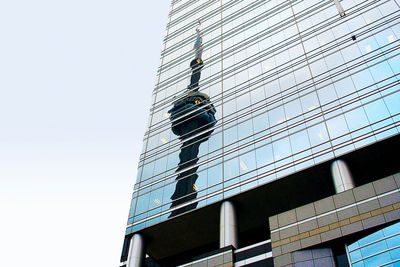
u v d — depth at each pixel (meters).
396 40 43.88
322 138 40.97
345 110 41.59
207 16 77.50
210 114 55.56
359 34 47.97
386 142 36.53
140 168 56.09
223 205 42.66
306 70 49.56
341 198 32.59
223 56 64.31
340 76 45.12
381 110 38.97
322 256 30.47
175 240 46.78
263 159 44.00
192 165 50.38
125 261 45.75
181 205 46.41
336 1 54.69
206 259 37.69
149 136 60.72
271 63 55.25
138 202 51.00
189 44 74.00
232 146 48.41
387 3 48.72
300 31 56.03
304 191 41.03
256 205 42.75
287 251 31.94
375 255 28.34
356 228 30.11
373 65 43.31
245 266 35.19
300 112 45.31
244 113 51.38
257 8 68.31
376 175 38.84
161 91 68.12
